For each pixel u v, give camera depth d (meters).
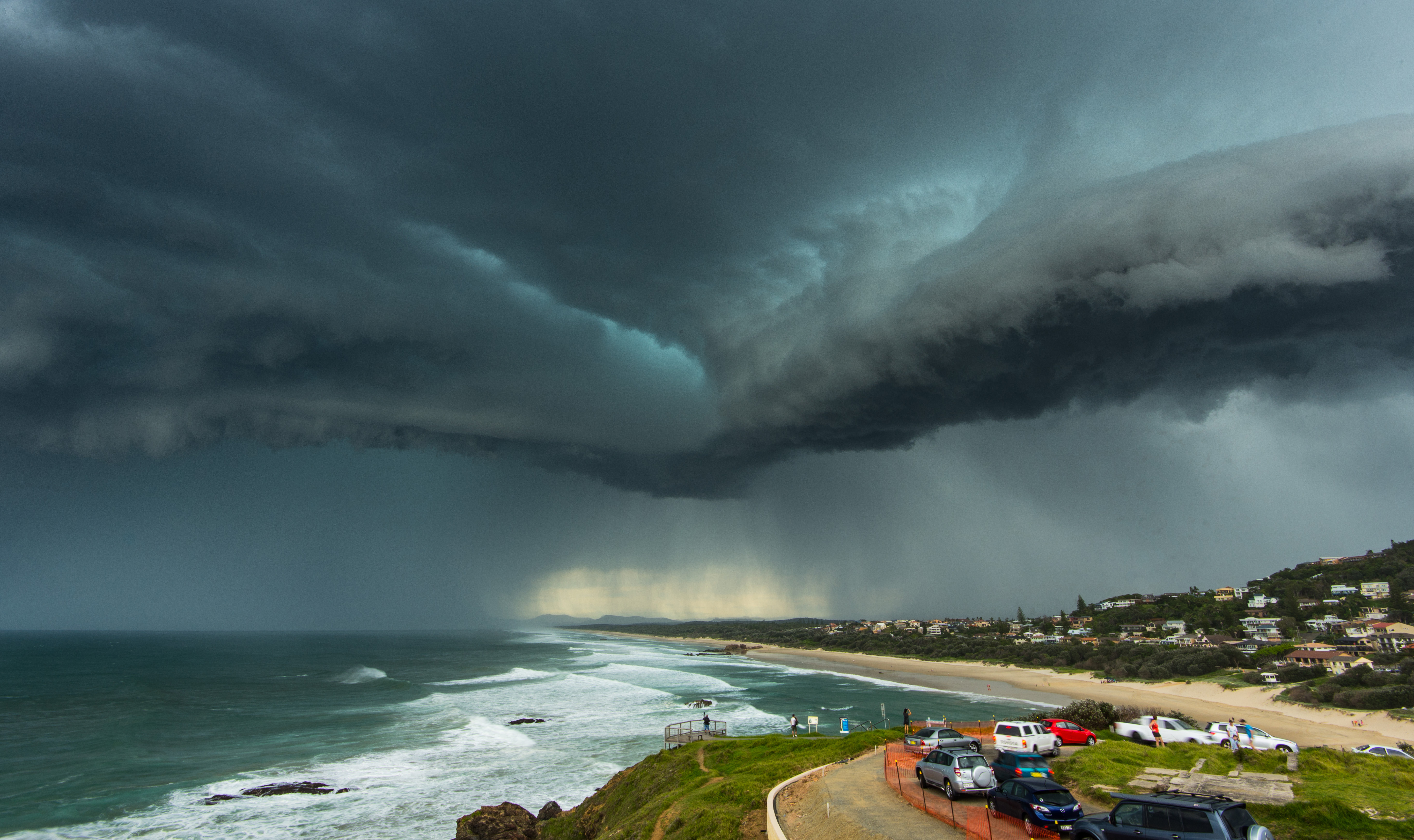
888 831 19.88
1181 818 15.38
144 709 91.06
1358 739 66.62
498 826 38.03
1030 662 160.50
